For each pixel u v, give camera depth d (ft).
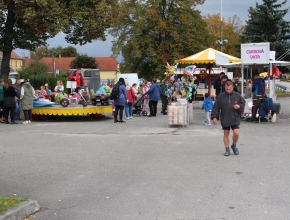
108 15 74.79
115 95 54.70
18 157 31.53
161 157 31.04
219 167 27.32
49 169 27.45
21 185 23.45
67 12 69.87
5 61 74.95
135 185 23.15
